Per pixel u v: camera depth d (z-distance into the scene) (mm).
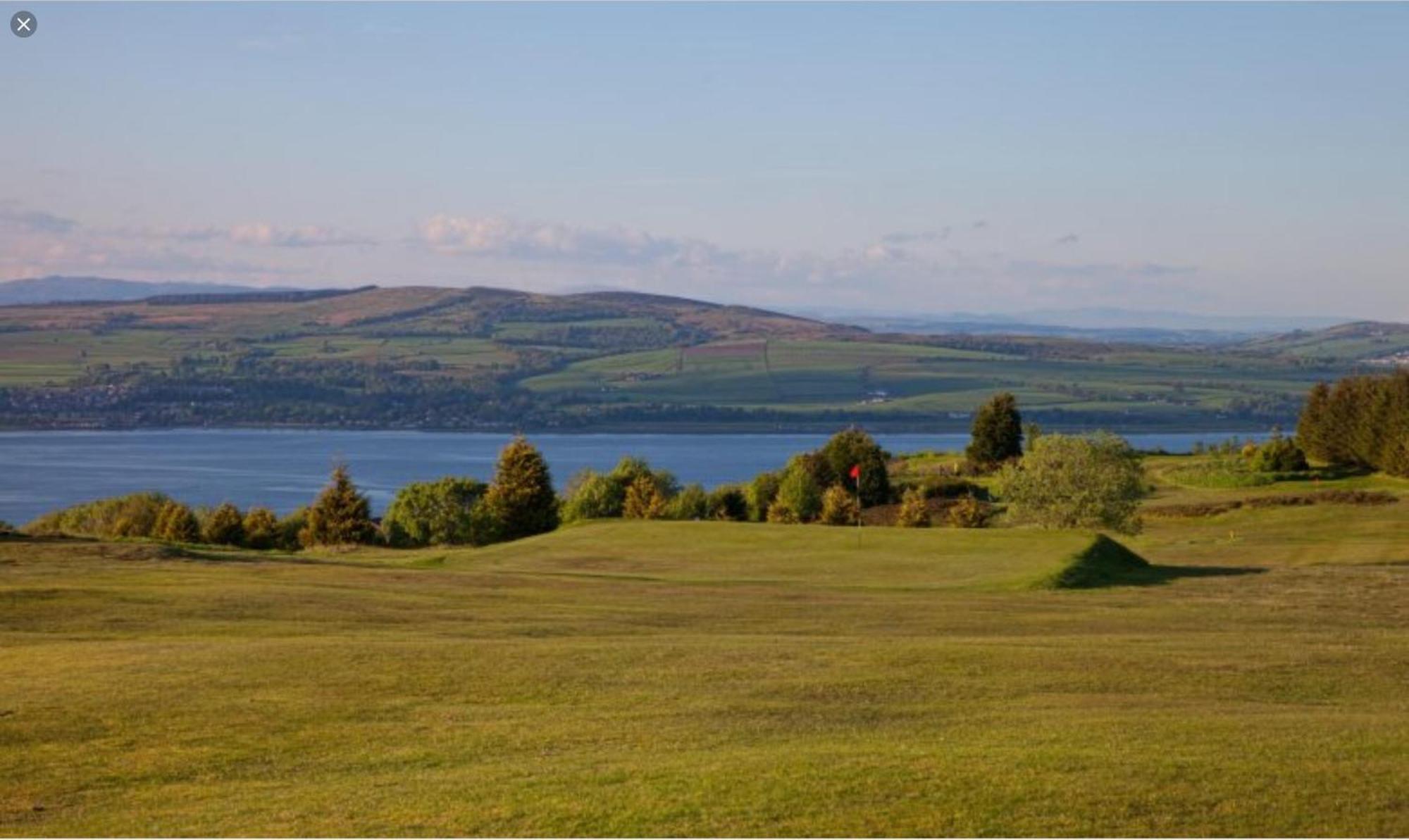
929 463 134625
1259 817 15352
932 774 17234
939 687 24062
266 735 20438
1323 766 17562
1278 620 35594
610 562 53969
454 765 18625
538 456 91938
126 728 20828
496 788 17109
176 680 24188
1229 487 108688
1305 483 107562
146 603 35375
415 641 29250
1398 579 46938
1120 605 39406
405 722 21234
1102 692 23703
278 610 35312
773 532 60094
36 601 34969
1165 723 20578
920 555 52125
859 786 16703
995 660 26734
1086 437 79875
